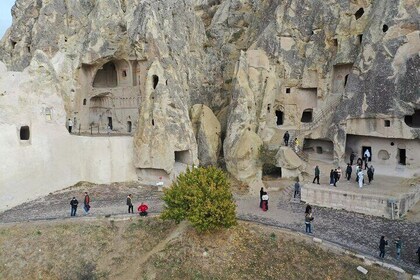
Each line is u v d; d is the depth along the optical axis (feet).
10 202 106.83
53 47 142.41
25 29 151.74
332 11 144.56
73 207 99.91
